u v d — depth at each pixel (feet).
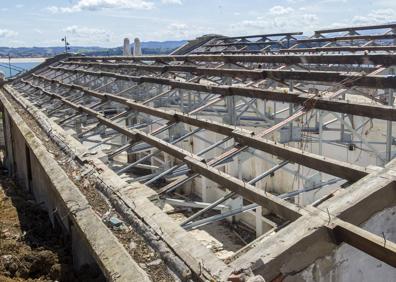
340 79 35.04
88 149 40.40
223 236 41.47
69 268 32.91
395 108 26.23
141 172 53.93
